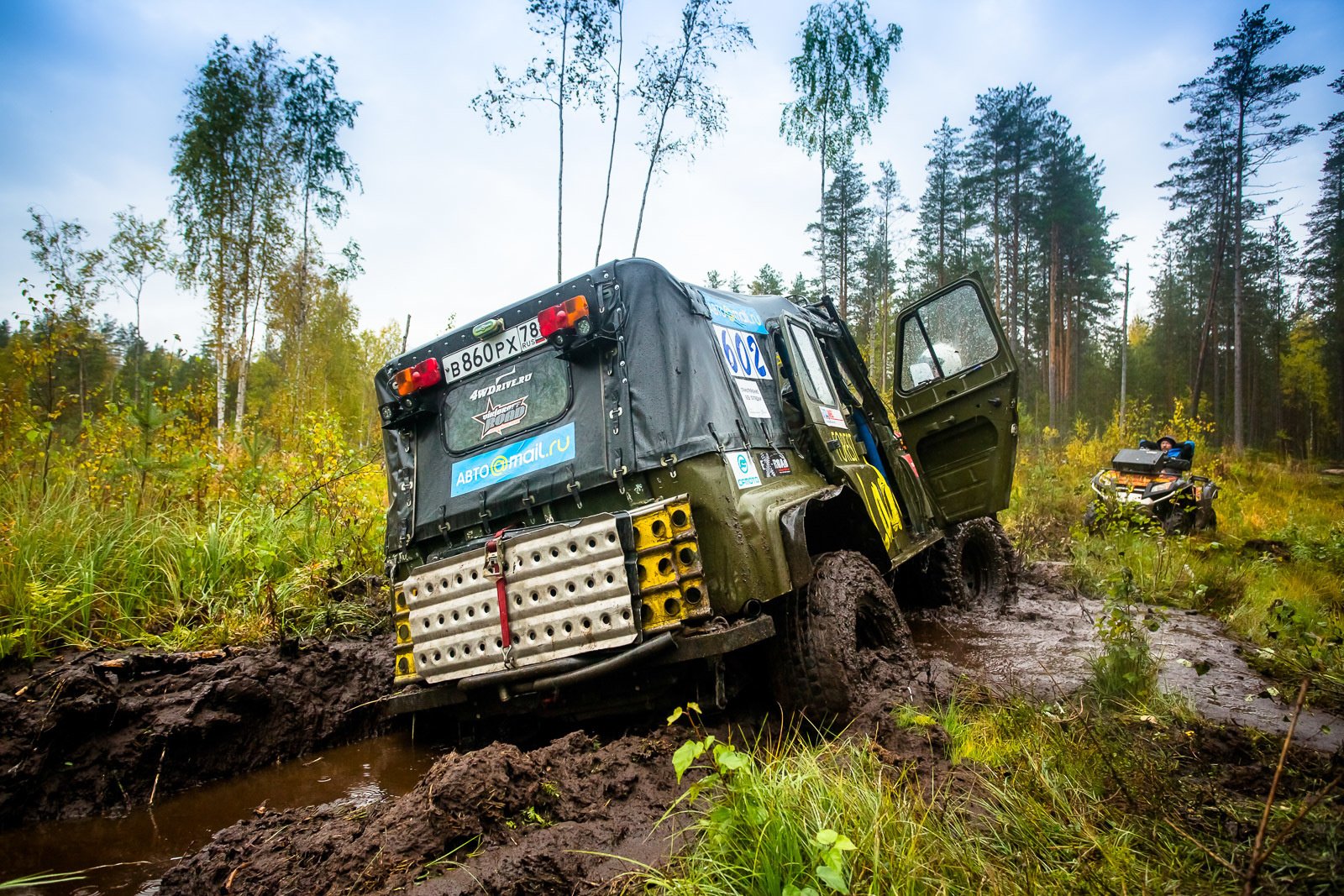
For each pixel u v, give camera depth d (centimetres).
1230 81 3369
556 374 374
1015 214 3962
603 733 355
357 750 430
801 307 519
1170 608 614
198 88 1798
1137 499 1027
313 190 1966
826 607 345
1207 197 3647
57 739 364
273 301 2122
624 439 343
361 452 731
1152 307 6312
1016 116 3812
